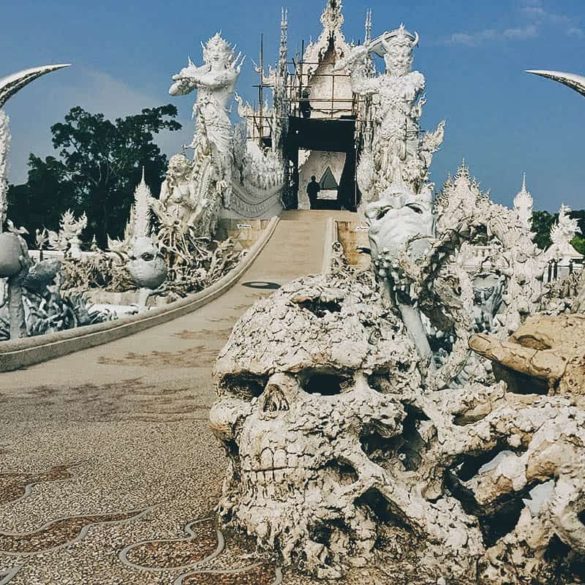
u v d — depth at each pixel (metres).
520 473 3.79
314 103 63.91
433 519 3.92
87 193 69.12
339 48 62.62
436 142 43.31
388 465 4.25
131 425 8.27
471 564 3.87
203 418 8.73
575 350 4.64
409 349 4.44
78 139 68.75
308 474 4.04
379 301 4.70
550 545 3.83
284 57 53.47
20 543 4.38
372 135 46.66
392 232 8.52
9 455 6.75
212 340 17.09
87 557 4.16
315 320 4.26
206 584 3.80
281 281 27.95
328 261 27.47
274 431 4.11
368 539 3.98
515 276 7.30
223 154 34.94
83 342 15.41
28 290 18.34
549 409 3.95
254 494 4.24
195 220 33.75
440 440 4.17
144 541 4.38
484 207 7.52
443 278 7.80
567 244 40.00
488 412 4.46
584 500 3.66
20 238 15.62
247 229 36.78
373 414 4.09
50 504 5.15
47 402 9.86
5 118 32.09
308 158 71.25
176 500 5.24
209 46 34.66
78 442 7.34
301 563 3.92
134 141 69.94
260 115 55.09
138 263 25.36
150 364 13.70
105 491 5.49
